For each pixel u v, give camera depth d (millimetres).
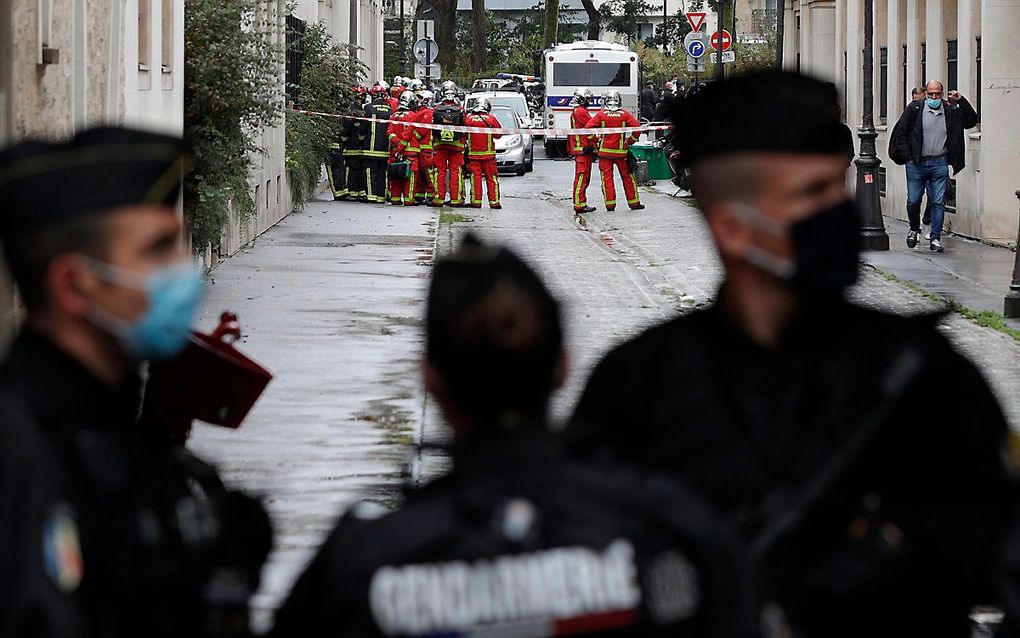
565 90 98188
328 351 23750
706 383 5723
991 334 26109
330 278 33250
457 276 5031
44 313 5215
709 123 5852
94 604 4738
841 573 5547
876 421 5629
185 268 5301
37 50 19578
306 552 13156
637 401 5832
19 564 4465
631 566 4668
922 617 5703
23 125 19047
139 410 6098
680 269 35906
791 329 5824
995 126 42688
